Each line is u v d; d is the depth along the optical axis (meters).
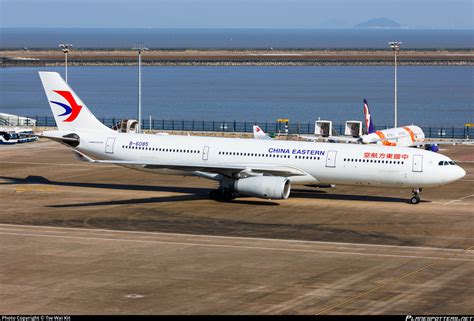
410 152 138.38
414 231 119.94
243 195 146.12
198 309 81.00
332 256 104.19
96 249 107.88
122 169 185.25
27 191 155.75
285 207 139.12
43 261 101.19
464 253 106.19
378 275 94.62
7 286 89.56
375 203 143.38
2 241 112.69
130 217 130.00
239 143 147.88
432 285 90.19
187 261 101.31
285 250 107.56
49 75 157.12
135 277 93.50
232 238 114.88
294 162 142.88
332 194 152.88
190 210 136.25
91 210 135.88
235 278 93.06
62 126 158.62
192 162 148.62
